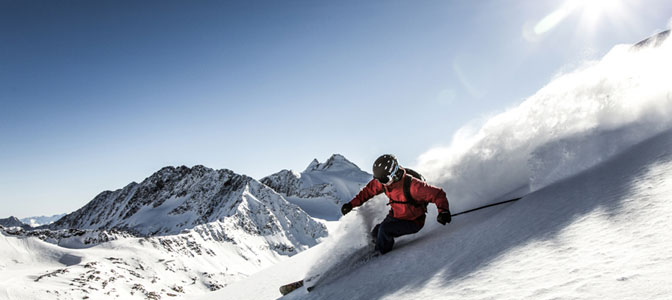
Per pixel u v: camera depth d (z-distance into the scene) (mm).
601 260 1570
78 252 112562
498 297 1642
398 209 4035
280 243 189875
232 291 8773
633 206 2002
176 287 99812
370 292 2857
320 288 3918
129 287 84438
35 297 61000
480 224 3438
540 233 2289
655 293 1146
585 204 2459
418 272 2777
